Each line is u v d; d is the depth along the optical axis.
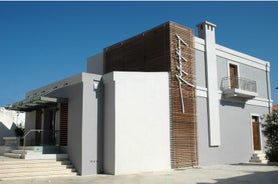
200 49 18.42
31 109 18.55
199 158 17.09
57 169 13.53
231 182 11.15
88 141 14.07
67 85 15.29
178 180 11.80
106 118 14.64
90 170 13.90
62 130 15.30
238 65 21.16
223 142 18.91
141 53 18.44
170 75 16.28
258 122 22.09
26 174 12.52
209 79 18.53
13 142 17.77
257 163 19.45
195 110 17.31
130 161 14.19
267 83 23.59
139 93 14.95
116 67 20.34
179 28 17.28
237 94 19.62
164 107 15.66
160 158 15.05
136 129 14.58
